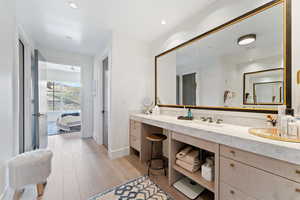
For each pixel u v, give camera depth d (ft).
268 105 4.35
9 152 4.89
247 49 4.84
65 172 6.57
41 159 4.81
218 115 5.76
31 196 4.90
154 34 8.54
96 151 9.41
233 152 3.56
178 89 7.67
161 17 6.80
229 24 5.27
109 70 8.67
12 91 5.32
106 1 5.61
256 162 3.13
